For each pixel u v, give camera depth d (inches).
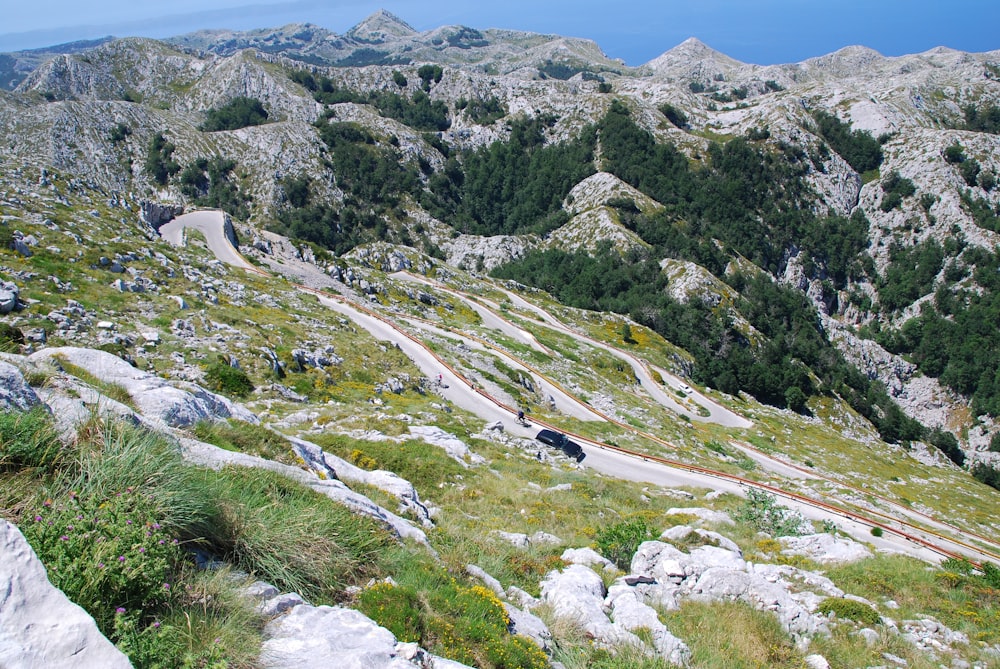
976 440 6619.1
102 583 205.0
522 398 2386.8
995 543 2214.6
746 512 979.9
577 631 410.3
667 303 6658.5
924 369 7460.6
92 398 346.9
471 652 303.4
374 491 552.4
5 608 168.6
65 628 175.3
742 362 5654.5
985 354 7121.1
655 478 1684.3
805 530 965.2
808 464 2984.7
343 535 351.3
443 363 2422.5
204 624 226.2
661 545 601.3
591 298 6909.5
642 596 511.2
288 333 1929.1
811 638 492.7
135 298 1617.9
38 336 1139.9
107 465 271.3
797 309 7337.6
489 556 504.1
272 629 246.4
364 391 1680.6
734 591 546.0
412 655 258.1
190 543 281.6
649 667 377.7
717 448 2608.3
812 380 5925.2
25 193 2247.8
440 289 4953.3
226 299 2036.2
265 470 389.7
